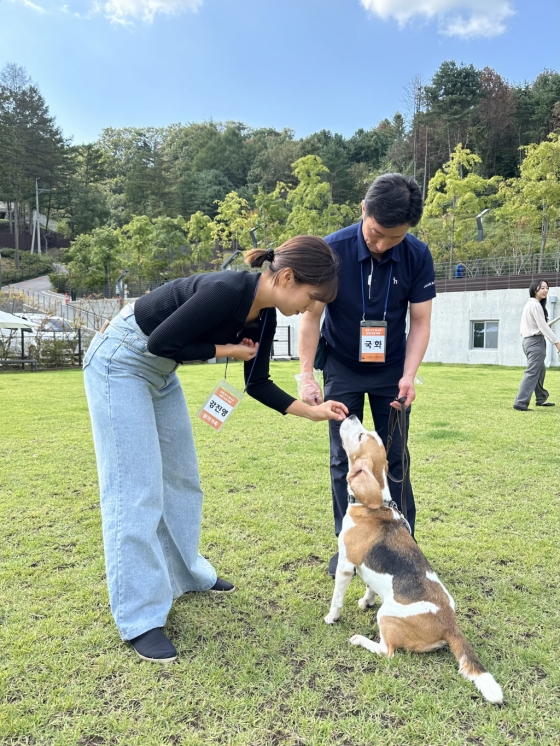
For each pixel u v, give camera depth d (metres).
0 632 2.42
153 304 2.26
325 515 3.99
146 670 2.16
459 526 3.74
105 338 2.32
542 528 3.69
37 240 69.50
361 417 3.25
